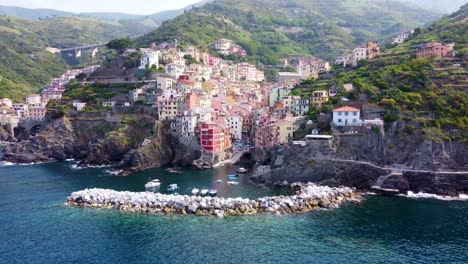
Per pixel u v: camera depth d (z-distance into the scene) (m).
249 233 122.81
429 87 193.25
